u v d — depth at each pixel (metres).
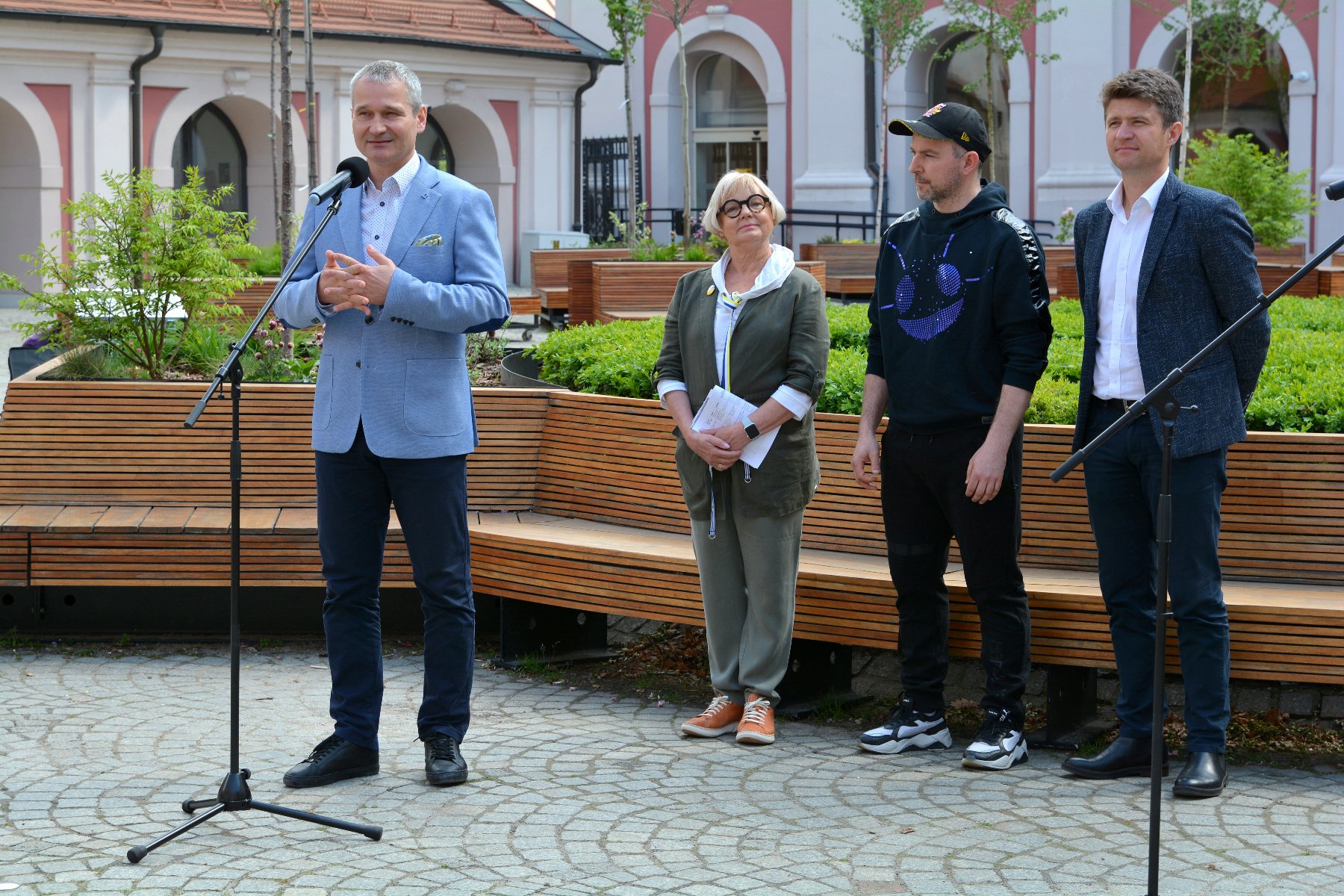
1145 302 4.16
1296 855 3.68
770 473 4.62
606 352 7.00
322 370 4.38
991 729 4.45
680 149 30.39
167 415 6.17
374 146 4.30
